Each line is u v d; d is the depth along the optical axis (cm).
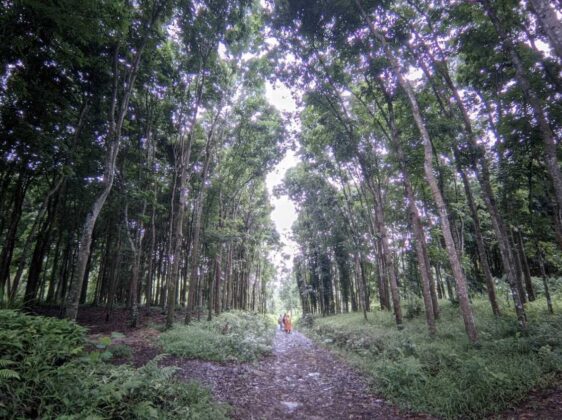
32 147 1088
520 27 1055
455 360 740
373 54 1316
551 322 955
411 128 1373
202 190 1827
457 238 1872
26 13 775
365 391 734
